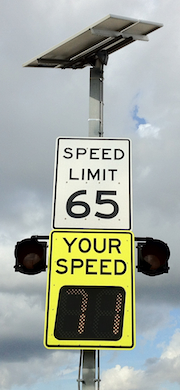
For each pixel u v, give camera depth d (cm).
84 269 530
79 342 511
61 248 537
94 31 588
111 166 578
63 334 513
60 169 574
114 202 564
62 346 510
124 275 530
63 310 518
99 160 579
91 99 647
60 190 566
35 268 550
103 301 522
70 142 585
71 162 577
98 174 574
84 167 576
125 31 609
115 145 586
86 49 639
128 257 536
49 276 528
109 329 515
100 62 658
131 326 516
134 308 520
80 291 524
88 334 514
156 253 561
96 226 554
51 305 519
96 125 636
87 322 516
